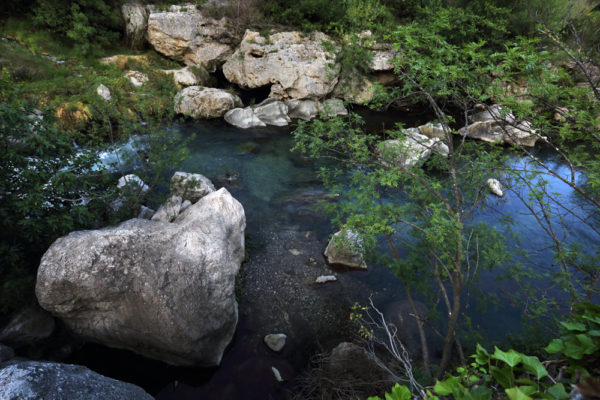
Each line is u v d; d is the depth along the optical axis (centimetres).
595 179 316
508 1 1291
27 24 1564
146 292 454
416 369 476
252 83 1778
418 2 1675
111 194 620
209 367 523
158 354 508
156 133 784
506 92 326
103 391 362
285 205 971
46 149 521
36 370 342
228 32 1856
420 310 629
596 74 342
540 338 434
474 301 640
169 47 1834
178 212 715
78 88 1339
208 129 1494
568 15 362
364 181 456
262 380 505
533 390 97
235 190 1038
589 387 88
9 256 479
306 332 590
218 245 553
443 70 328
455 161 418
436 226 361
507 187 438
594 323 119
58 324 502
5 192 481
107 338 500
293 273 721
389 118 1720
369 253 500
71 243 458
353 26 1764
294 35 1748
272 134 1505
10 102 511
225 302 527
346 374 473
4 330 446
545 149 1272
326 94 1812
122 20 1833
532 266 698
